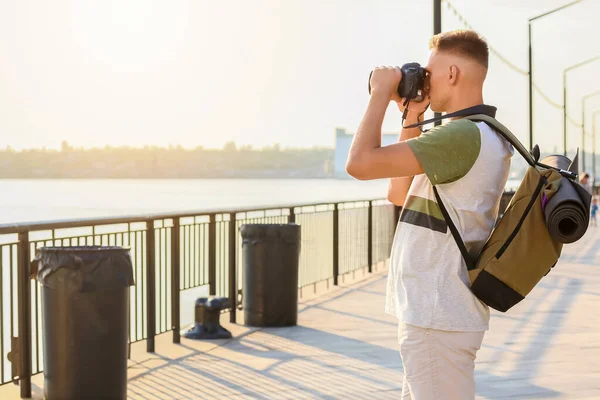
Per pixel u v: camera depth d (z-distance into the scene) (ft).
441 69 9.00
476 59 8.94
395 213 56.75
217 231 29.27
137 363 22.58
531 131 99.96
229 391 19.47
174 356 23.57
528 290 8.52
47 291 16.07
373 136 8.50
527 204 8.57
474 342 8.66
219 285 29.25
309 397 18.88
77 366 15.93
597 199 140.77
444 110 9.16
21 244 18.25
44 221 18.67
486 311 8.76
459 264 8.57
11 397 18.56
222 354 23.99
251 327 28.91
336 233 42.27
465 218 8.62
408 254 8.76
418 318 8.58
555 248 8.61
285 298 29.07
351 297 37.68
